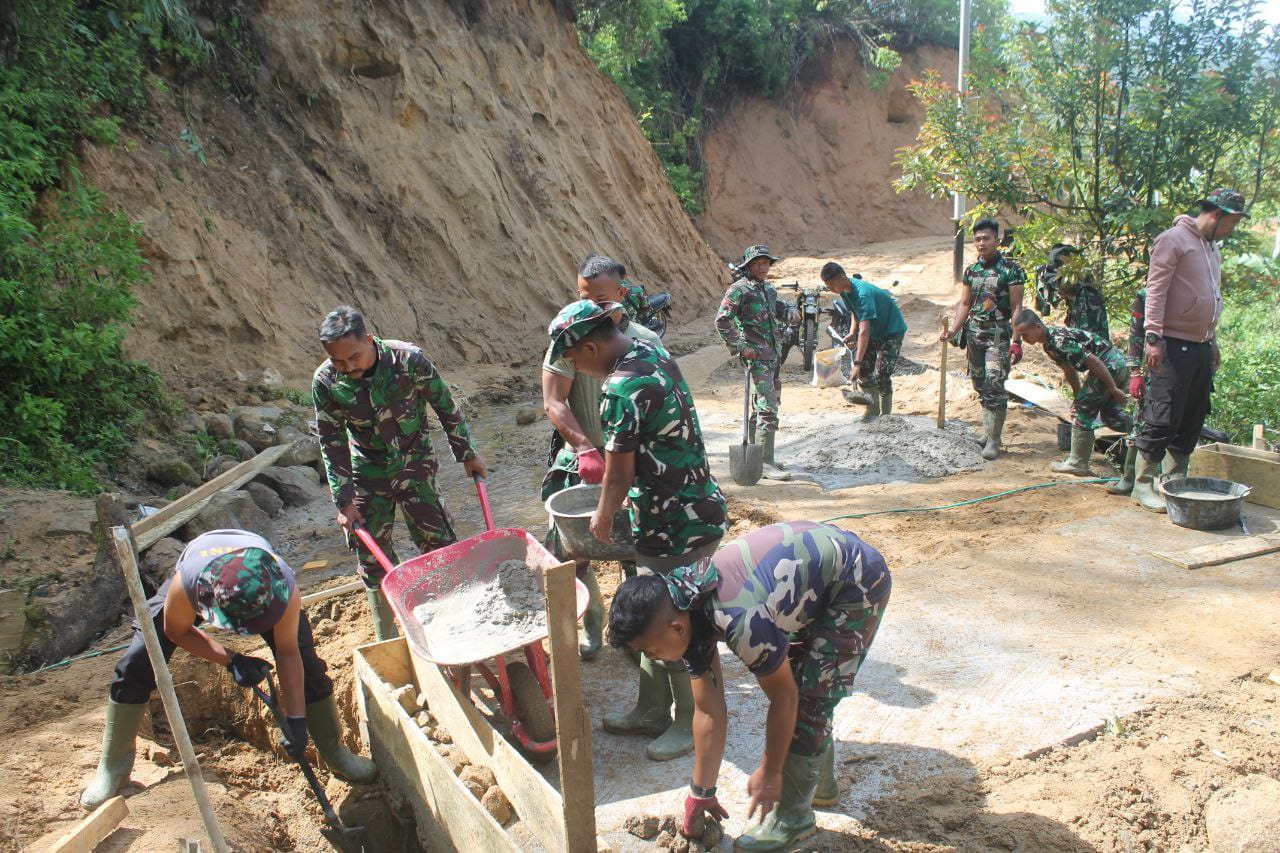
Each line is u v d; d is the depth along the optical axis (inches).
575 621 114.0
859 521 259.1
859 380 352.5
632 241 655.8
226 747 182.4
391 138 502.9
